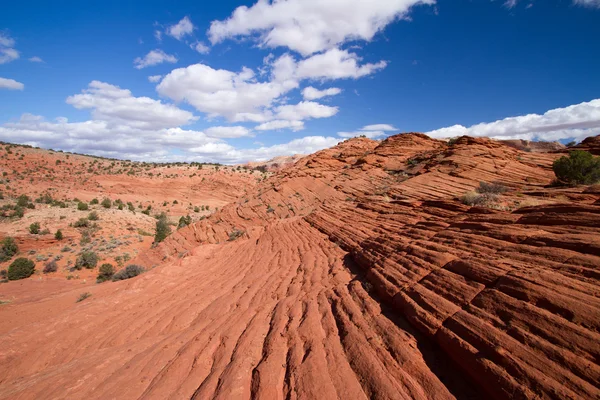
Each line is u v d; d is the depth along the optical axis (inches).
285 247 883.4
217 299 565.0
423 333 253.6
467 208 496.1
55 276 1700.3
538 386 157.8
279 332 332.8
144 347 407.8
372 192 1397.6
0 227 2247.8
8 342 533.3
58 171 5123.0
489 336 201.8
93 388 315.3
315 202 1660.9
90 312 631.8
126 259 1982.0
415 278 331.6
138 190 4859.7
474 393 187.9
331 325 321.7
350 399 209.8
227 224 1872.5
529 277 226.4
